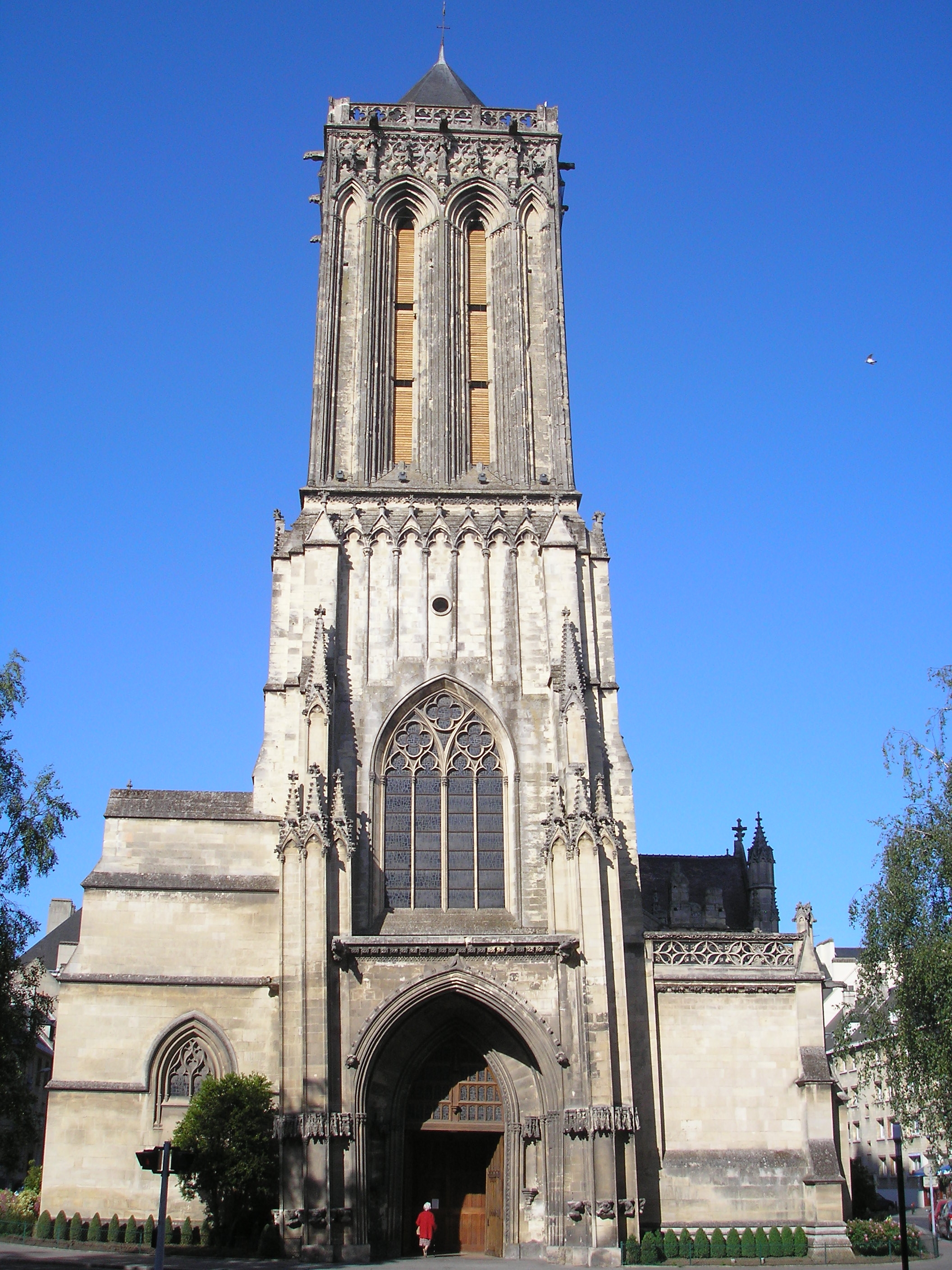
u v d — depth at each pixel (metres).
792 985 63.69
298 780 61.09
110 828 63.75
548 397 75.25
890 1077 51.59
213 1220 56.41
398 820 64.38
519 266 78.12
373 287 76.81
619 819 65.12
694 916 80.25
